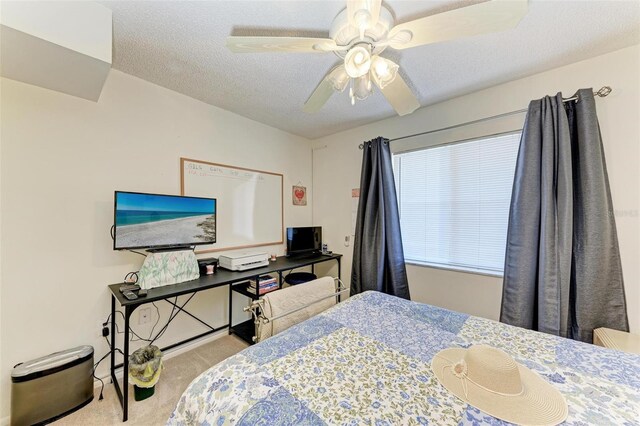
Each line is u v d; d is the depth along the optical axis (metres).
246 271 2.28
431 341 1.17
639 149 1.57
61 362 1.50
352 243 3.08
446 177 2.41
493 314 2.12
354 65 1.17
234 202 2.60
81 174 1.71
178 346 2.17
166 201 1.92
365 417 0.73
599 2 1.24
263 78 1.95
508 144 2.07
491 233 2.17
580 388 0.85
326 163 3.35
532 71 1.86
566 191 1.65
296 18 1.35
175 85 2.06
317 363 1.00
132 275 1.91
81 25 1.24
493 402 0.79
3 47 1.18
